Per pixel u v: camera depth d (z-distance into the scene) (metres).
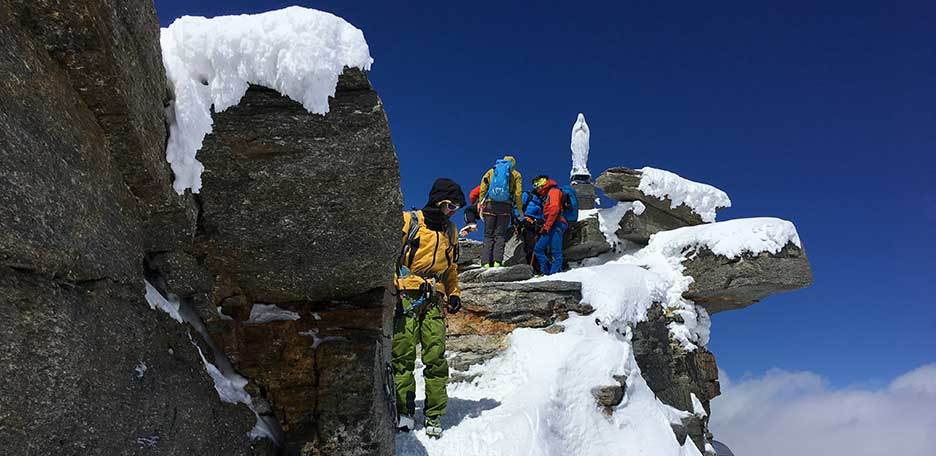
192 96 2.33
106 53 1.76
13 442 1.44
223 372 2.84
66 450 1.62
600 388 4.89
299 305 3.02
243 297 2.84
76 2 1.63
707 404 6.86
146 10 2.06
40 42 1.67
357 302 3.07
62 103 1.73
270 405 2.96
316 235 2.65
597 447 4.58
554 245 8.05
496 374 5.19
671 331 6.78
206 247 2.54
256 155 2.46
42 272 1.58
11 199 1.46
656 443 4.78
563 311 5.89
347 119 2.51
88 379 1.73
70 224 1.71
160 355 2.21
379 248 2.76
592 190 10.58
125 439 1.89
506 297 5.82
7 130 1.46
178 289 2.52
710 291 7.10
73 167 1.75
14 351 1.45
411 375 4.03
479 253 8.63
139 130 2.00
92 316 1.80
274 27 2.39
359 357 3.01
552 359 5.10
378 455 3.00
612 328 5.89
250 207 2.52
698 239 7.37
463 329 5.66
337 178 2.54
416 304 4.00
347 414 2.96
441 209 4.13
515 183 7.81
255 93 2.44
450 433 4.12
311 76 2.41
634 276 6.71
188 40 2.34
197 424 2.35
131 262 2.13
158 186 2.16
